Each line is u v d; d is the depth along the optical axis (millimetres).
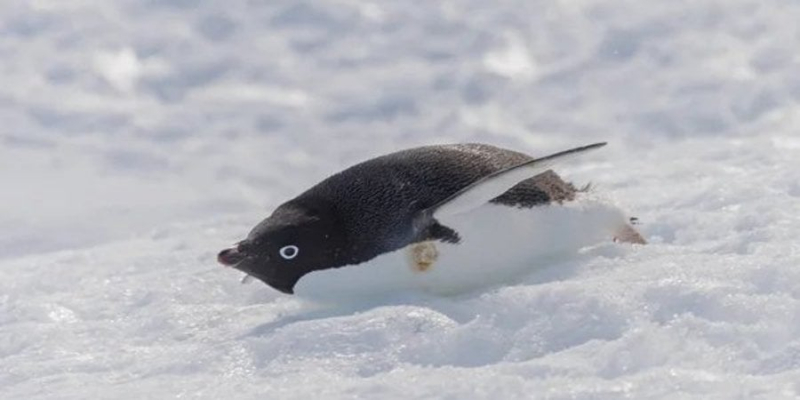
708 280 13164
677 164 24141
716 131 41938
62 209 35531
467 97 46562
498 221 14484
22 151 42688
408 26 51562
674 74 45812
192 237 23250
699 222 16938
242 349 13539
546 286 13500
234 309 15844
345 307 14625
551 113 45031
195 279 17734
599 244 15648
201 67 50062
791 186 18562
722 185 19047
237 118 46062
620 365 11422
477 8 52188
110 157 42594
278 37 51812
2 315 17328
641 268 14094
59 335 15742
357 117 45875
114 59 50500
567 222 15070
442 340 12859
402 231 14406
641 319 12477
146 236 24734
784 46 46000
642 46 48031
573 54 48438
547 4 51625
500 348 12703
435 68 48625
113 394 12492
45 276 20391
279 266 14695
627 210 16922
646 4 50531
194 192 39031
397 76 48250
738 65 45406
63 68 49906
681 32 48406
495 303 13453
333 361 12883
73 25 52844
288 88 48312
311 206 14797
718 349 11461
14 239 32438
